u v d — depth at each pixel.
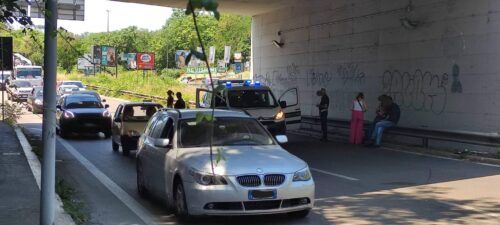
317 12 22.62
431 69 16.55
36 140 18.42
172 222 7.60
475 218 7.76
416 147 16.42
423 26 16.80
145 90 50.78
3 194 8.74
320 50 22.55
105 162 14.41
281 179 7.16
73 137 21.77
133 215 8.10
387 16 18.42
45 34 5.96
